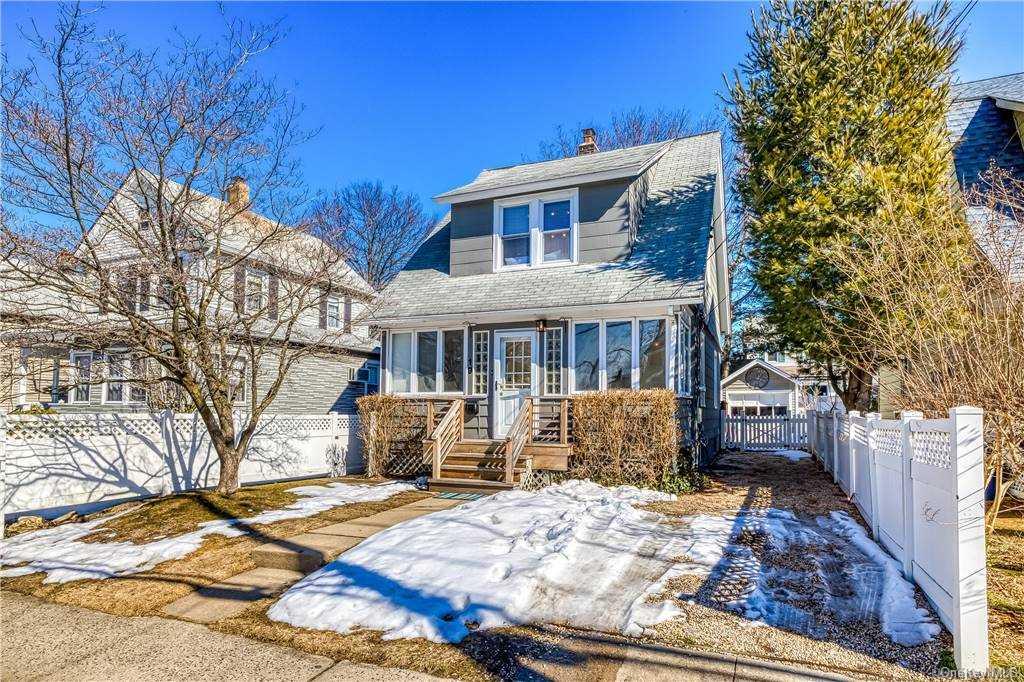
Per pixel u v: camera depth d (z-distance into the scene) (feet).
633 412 33.24
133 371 35.53
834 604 15.16
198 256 31.73
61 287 27.78
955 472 12.25
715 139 52.54
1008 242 25.23
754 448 61.26
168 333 29.96
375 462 41.70
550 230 42.96
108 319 31.19
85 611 17.01
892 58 31.76
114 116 27.89
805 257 31.42
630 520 23.89
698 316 45.06
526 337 41.45
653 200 45.52
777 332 39.40
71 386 30.53
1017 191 30.12
